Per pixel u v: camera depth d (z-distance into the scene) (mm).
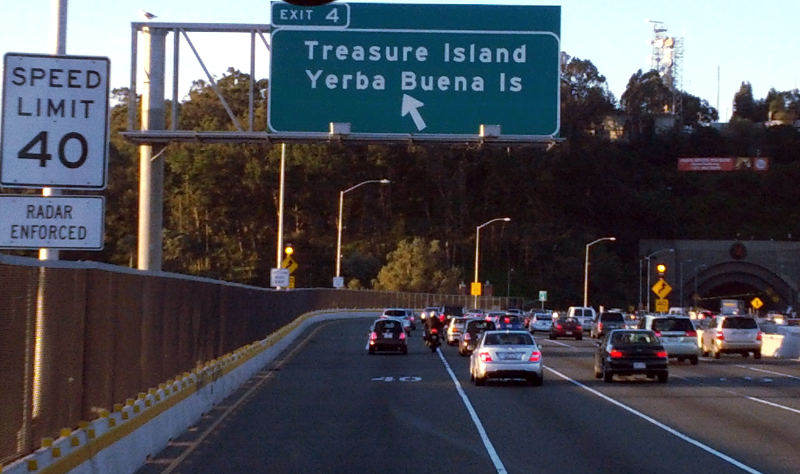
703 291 141125
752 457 14695
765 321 72625
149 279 15000
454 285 112062
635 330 29797
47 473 9211
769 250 133750
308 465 13906
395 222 127688
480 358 27438
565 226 138875
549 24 24703
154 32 24875
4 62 10055
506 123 24578
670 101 197500
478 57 24641
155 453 14664
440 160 131625
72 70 10180
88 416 11445
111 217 73438
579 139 148250
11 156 10031
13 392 8812
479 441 16422
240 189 100750
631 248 142250
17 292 8961
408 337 60844
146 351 14852
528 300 124750
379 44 24594
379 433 17453
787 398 24328
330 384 27906
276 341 39938
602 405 22500
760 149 178625
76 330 10969
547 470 13508
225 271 89750
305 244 108000
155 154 25172
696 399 24047
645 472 13359
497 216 135000
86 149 10164
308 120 24547
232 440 16438
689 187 166250
